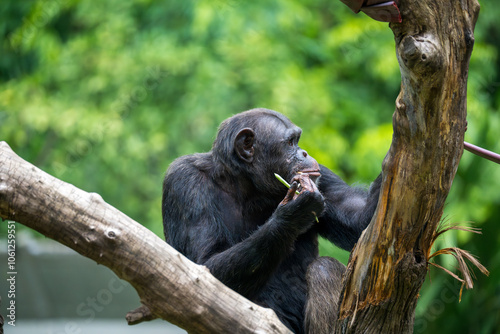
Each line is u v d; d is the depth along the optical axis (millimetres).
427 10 5055
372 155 17797
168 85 22312
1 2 24516
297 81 20250
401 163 5648
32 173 5664
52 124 21344
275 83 20016
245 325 6086
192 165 8977
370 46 21609
